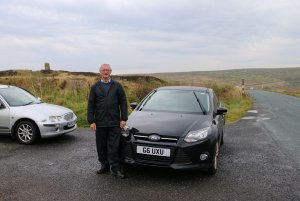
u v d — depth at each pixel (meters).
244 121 15.30
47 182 6.07
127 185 5.98
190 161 6.18
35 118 8.98
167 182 6.20
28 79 20.22
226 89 31.05
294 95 46.22
